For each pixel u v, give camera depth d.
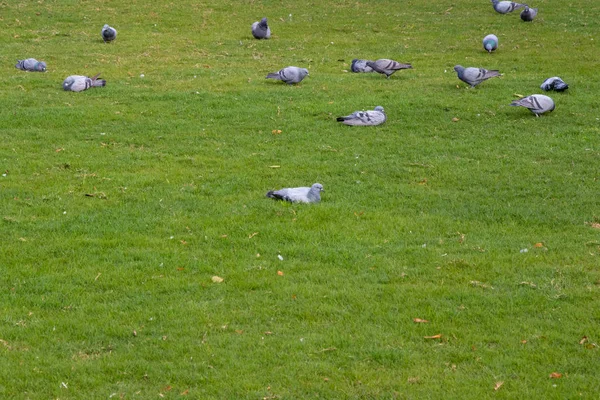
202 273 10.48
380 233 11.93
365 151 16.14
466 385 7.78
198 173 14.64
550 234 11.97
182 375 7.94
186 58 25.30
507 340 8.71
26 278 10.23
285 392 7.68
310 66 24.36
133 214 12.55
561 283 10.20
